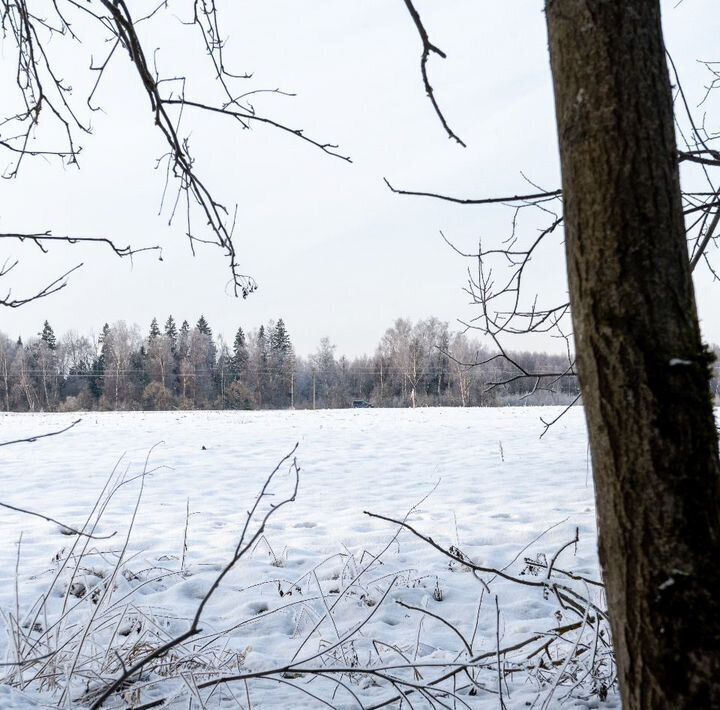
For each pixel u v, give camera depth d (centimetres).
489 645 447
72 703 319
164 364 6875
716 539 141
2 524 810
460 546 704
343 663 381
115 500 989
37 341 7206
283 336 7556
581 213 151
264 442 1817
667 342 144
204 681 348
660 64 151
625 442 144
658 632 139
